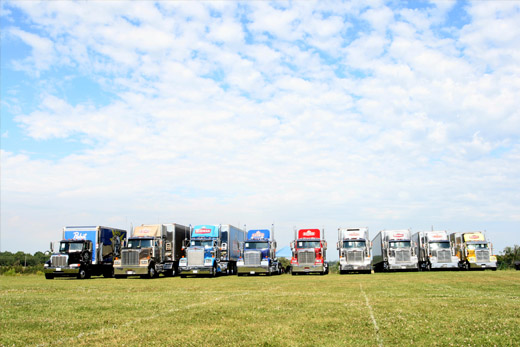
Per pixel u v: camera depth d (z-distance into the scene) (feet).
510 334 24.68
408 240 129.39
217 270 115.75
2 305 41.01
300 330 26.73
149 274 106.63
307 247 120.37
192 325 28.91
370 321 29.78
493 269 133.69
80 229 112.37
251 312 34.94
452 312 33.60
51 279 103.19
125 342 23.58
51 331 27.04
